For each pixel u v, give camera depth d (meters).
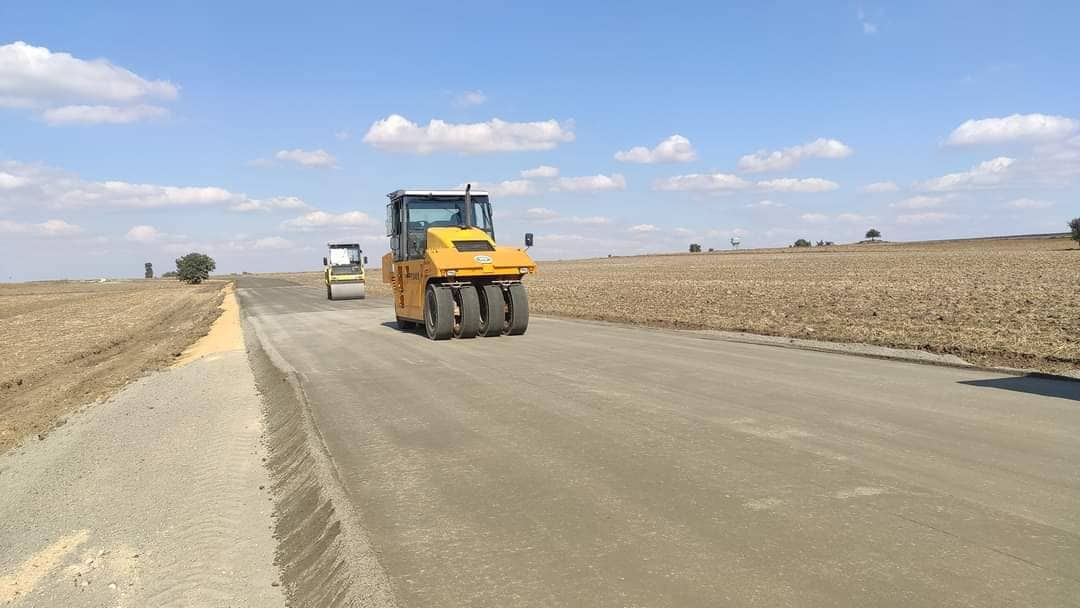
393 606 3.54
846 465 5.52
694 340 14.62
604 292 37.09
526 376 10.30
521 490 5.25
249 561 4.66
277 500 5.84
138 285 104.12
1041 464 5.43
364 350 14.65
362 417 8.08
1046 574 3.61
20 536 5.51
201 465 7.01
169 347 18.64
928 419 6.99
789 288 34.78
